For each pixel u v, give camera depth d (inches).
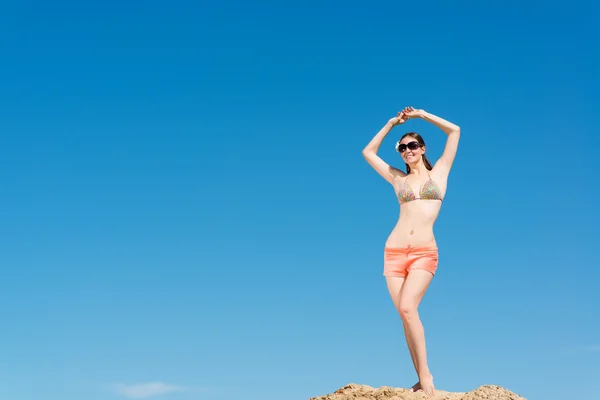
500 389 387.5
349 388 420.8
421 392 393.4
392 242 418.0
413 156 420.2
